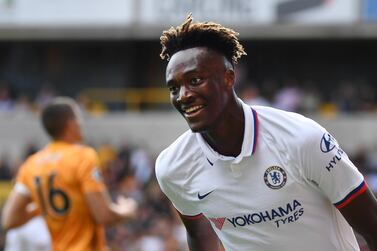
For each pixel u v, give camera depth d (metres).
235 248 7.30
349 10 35.66
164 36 6.75
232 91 6.74
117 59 41.53
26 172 11.28
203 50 6.58
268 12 36.03
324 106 36.34
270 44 39.62
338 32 35.78
